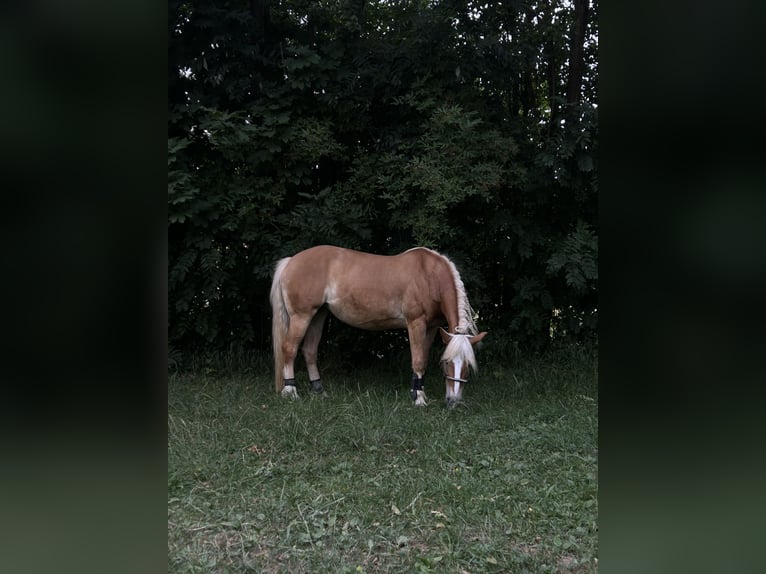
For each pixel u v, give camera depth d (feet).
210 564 8.90
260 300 24.81
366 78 22.67
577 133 20.59
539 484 12.00
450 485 11.75
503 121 22.74
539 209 23.25
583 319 23.32
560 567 9.03
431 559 9.08
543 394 19.62
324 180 24.50
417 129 22.09
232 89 21.79
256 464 12.96
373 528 10.18
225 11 21.61
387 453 13.93
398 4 24.31
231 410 16.53
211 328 22.62
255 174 22.21
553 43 24.07
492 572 8.91
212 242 22.18
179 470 12.16
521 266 23.72
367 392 18.53
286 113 21.39
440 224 20.58
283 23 24.61
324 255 19.33
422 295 18.53
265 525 10.27
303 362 24.36
